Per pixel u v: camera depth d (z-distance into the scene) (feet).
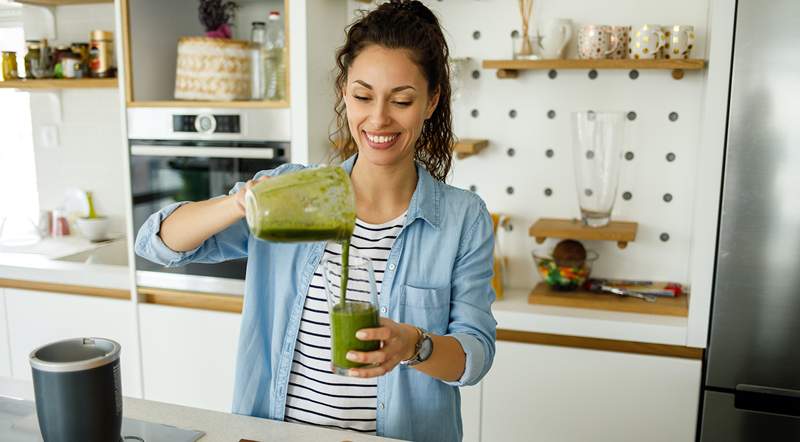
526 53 7.48
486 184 8.32
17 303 8.99
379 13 3.88
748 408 6.53
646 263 7.91
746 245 6.26
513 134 8.13
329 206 3.05
